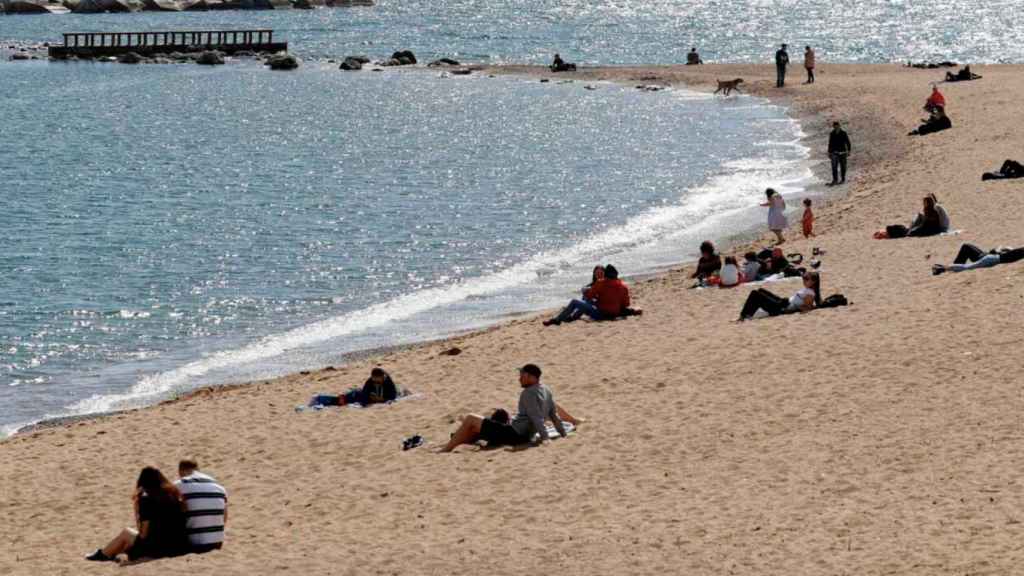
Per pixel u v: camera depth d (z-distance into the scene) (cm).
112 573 3153
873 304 5416
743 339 5066
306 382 5412
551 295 7225
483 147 13500
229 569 3123
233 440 4503
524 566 2995
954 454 3525
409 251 8694
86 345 6712
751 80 17700
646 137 13662
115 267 8425
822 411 4075
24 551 3497
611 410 4350
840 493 3334
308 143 14138
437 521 3431
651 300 6219
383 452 4175
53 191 11356
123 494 4028
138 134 15012
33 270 8350
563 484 3656
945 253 6425
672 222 9169
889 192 8750
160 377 6072
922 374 4316
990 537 2883
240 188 11388
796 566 2830
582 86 18838
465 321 6719
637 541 3098
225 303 7475
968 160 9581
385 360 5688
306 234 9350
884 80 16100
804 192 9750
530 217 9731
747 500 3350
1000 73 16012
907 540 2920
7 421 5472
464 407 4616
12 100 18375
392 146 13750
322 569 3080
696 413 4209
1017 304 5022
